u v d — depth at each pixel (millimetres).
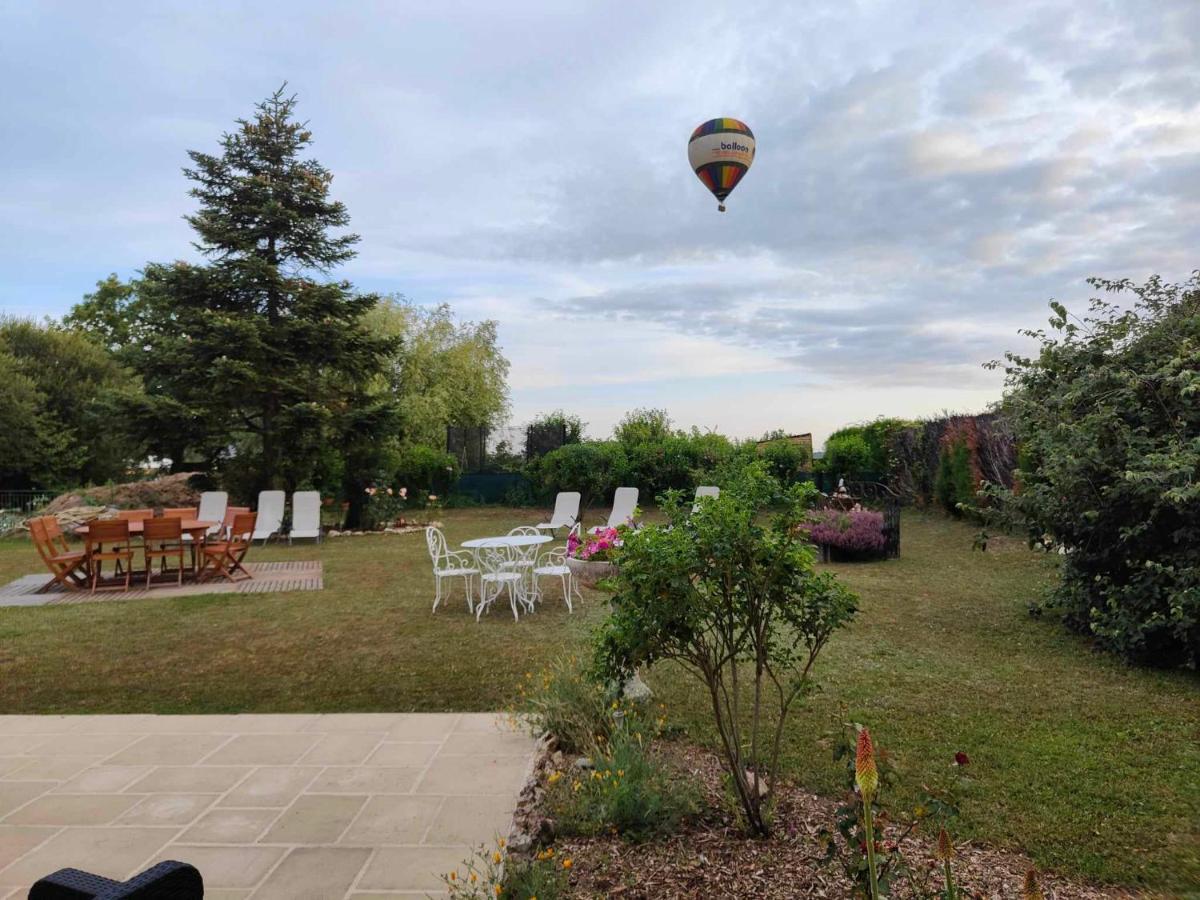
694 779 3439
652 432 19438
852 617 2943
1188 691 4887
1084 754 3826
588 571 8180
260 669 5812
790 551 2877
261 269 15734
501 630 6906
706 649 3018
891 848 2477
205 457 17266
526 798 3393
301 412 15750
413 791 3514
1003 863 2781
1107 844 2928
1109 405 6266
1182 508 5418
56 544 14289
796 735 4125
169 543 11148
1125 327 6410
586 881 2625
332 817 3254
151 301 16125
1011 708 4566
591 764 3545
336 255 17125
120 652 6344
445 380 25844
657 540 2830
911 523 14812
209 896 2629
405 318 26125
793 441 19234
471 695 5082
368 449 16719
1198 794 3359
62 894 995
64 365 24922
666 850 2832
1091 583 6309
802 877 2600
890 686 5012
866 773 1554
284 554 12672
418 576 10172
